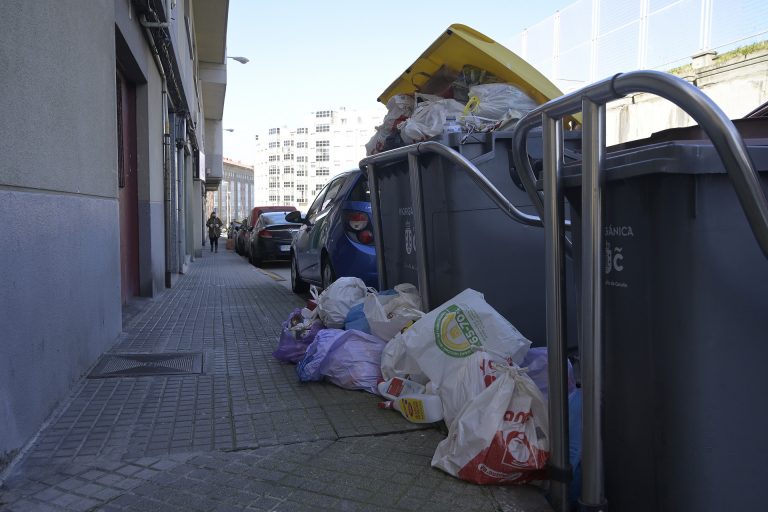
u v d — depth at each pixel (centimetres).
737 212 214
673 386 216
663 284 218
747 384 216
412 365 400
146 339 632
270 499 285
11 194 328
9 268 323
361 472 310
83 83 480
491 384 307
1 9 322
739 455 217
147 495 289
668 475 219
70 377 439
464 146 450
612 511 251
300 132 16250
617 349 243
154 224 997
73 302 448
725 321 214
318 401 420
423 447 339
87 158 493
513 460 281
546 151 266
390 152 484
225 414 396
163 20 891
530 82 525
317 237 888
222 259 2533
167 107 1259
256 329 698
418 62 586
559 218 267
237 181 16925
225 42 2800
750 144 226
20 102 347
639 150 222
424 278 460
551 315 271
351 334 459
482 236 449
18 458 327
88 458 329
